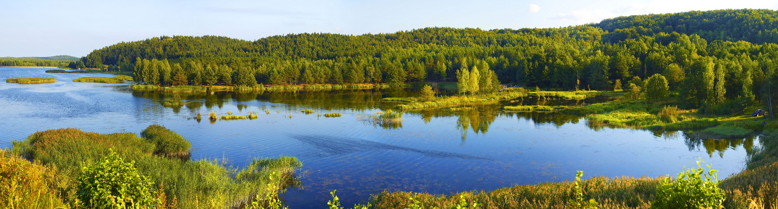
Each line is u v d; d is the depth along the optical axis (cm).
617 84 10650
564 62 12469
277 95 9944
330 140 3678
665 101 6706
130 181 1170
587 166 2766
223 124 4725
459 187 2273
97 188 1102
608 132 4147
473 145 3469
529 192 1505
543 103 7569
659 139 3728
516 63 14412
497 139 3753
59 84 12325
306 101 8125
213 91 11244
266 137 3831
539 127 4516
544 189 1516
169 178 1903
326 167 2680
